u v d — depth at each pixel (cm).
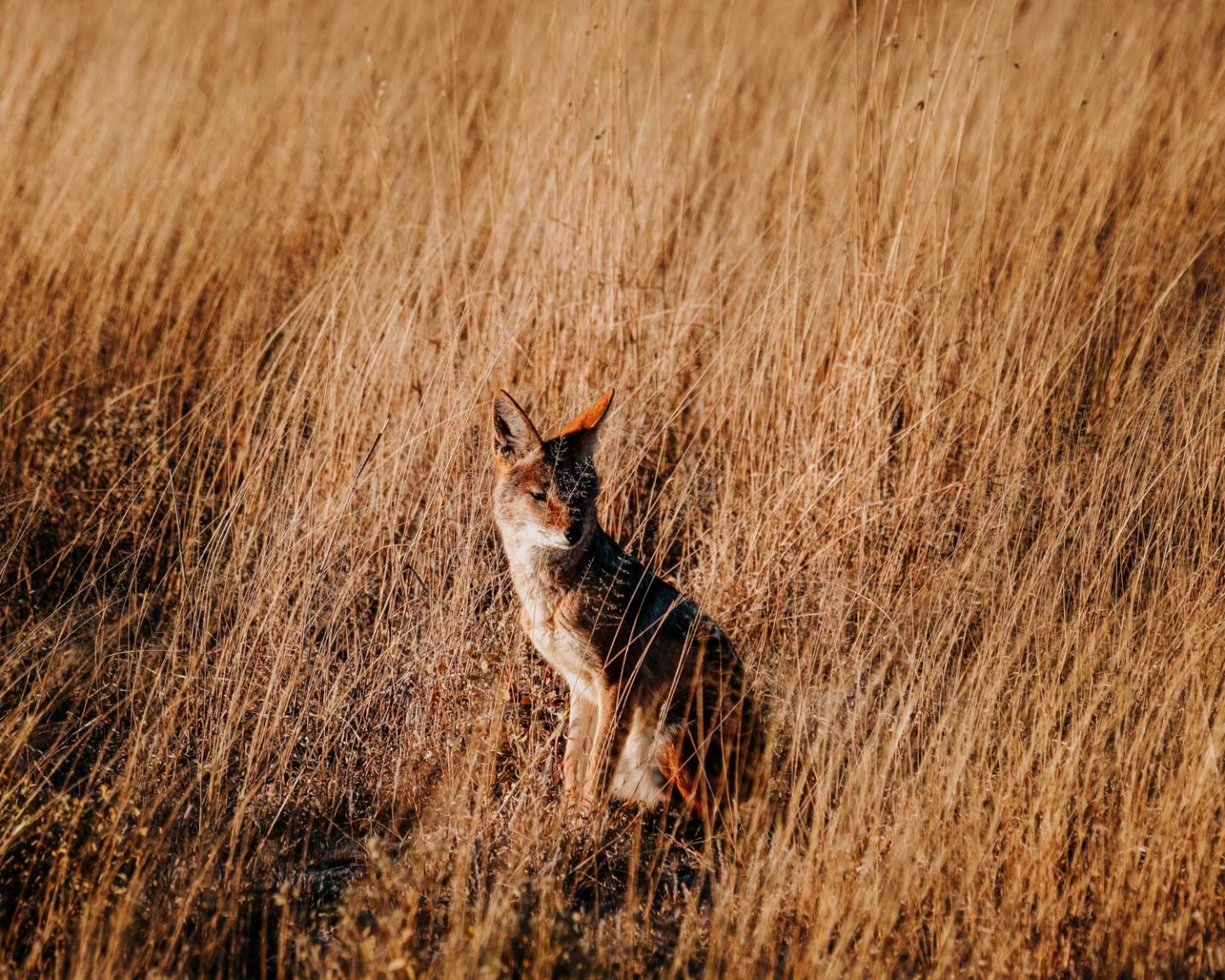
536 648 1420
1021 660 1364
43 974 989
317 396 1755
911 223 1884
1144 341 1842
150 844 1115
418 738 1379
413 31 3269
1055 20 3167
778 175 2367
